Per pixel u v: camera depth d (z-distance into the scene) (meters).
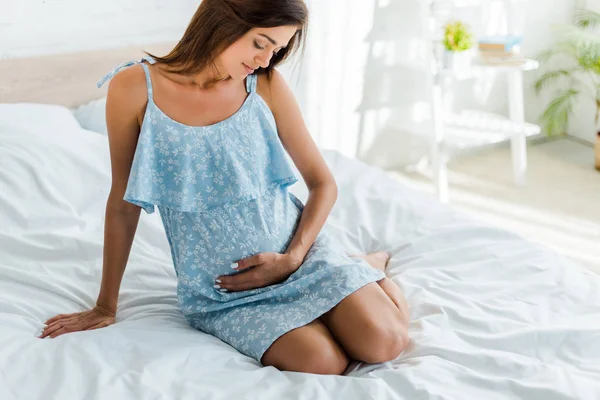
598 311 1.53
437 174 3.22
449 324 1.49
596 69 3.41
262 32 1.38
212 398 1.21
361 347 1.38
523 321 1.50
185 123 1.48
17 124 2.17
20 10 2.65
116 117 1.46
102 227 1.95
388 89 3.37
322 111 3.28
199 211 1.51
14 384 1.23
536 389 1.24
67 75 2.66
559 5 3.68
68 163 2.08
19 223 1.85
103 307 1.55
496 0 3.42
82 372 1.26
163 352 1.34
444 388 1.26
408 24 3.29
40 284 1.65
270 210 1.57
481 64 3.17
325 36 3.14
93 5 2.78
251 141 1.52
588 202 3.21
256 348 1.41
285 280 1.54
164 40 2.97
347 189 2.17
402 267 1.75
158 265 1.78
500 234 1.87
